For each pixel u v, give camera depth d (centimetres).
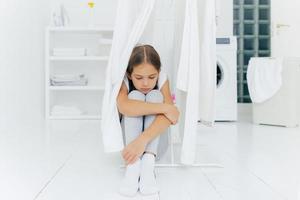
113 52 147
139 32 144
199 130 288
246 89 421
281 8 411
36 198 117
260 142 229
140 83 143
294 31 412
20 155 183
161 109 136
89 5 387
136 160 130
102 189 128
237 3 418
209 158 180
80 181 138
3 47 267
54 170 154
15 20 294
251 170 156
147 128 136
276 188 129
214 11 163
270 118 323
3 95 267
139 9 165
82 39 403
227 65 356
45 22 389
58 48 366
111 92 147
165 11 195
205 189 129
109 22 404
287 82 310
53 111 364
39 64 367
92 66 404
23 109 314
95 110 405
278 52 414
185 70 155
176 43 187
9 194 120
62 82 366
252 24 420
